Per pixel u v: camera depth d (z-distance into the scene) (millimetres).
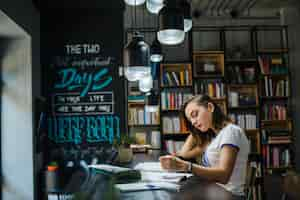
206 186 1931
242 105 6621
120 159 3258
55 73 4805
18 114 4305
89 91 4797
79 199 1206
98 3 4801
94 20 4844
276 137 6617
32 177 4277
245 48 7043
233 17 6891
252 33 6887
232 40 7078
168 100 6504
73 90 4793
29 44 4316
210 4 6539
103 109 4789
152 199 1642
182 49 6969
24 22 4016
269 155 6621
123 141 3348
